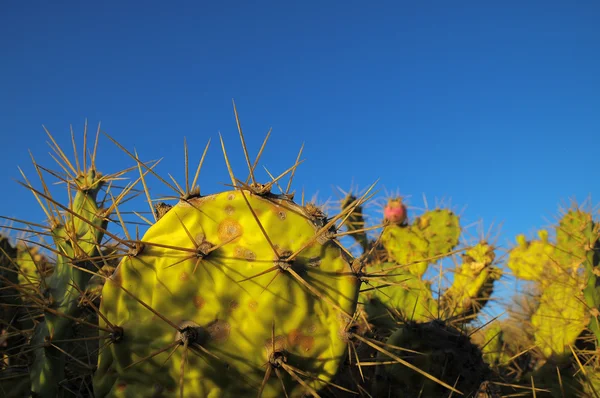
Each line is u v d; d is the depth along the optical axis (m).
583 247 0.88
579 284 0.89
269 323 0.52
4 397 0.58
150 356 0.51
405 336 0.66
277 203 0.55
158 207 0.57
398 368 0.64
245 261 0.53
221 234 0.54
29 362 0.60
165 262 0.53
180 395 0.49
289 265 0.52
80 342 0.63
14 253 0.88
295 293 0.53
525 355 1.01
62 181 0.65
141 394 0.51
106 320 0.51
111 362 0.52
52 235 0.62
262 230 0.52
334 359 0.53
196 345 0.51
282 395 0.52
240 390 0.52
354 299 0.54
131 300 0.52
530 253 1.25
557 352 0.90
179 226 0.54
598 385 0.76
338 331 0.53
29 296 0.57
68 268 0.60
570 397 0.77
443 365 0.64
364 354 0.66
